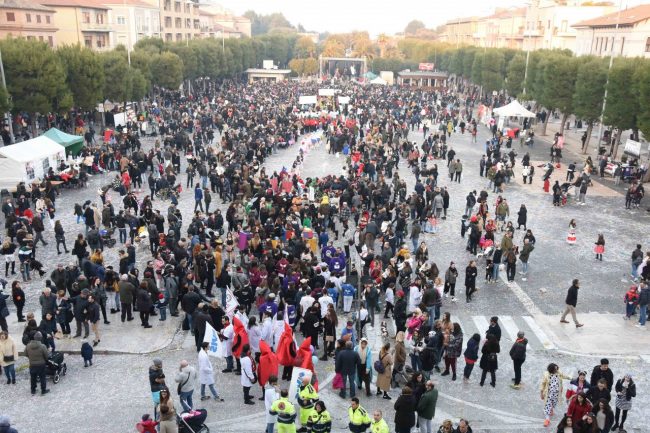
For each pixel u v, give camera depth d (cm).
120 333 1908
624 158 4347
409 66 14050
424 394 1330
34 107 4516
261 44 13375
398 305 1844
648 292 1984
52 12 7369
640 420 1484
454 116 6775
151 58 7294
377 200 3180
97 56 5381
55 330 1747
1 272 2406
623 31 6956
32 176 3391
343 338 1566
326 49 16088
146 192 3647
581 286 2359
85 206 2825
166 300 1995
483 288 2334
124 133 4675
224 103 7175
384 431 1209
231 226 2778
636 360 1794
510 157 4375
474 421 1457
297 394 1398
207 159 4153
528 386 1634
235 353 1627
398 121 5997
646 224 3195
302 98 6569
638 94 4106
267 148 4803
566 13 9875
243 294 2000
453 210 3397
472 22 16150
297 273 2027
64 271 2005
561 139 4788
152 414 1464
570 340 1912
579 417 1277
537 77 6134
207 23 15312
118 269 2405
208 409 1489
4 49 4409
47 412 1472
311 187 3278
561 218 3288
